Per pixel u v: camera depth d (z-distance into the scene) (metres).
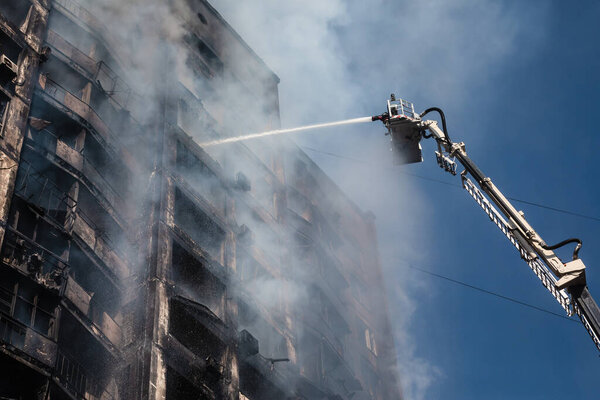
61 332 31.06
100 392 32.53
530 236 14.03
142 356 32.72
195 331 36.00
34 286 29.45
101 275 34.56
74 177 34.75
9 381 27.47
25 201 31.58
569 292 13.19
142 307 34.72
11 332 27.97
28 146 33.78
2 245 29.41
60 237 32.31
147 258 36.56
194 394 33.84
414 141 16.08
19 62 36.72
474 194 15.30
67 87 39.59
